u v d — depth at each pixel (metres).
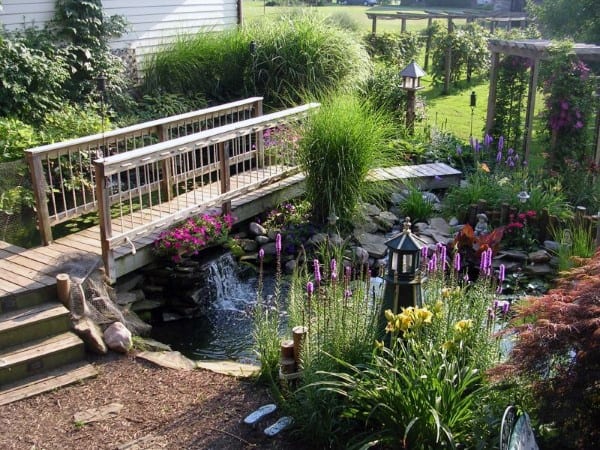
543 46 8.45
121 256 5.73
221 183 6.80
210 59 10.71
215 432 3.86
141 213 5.89
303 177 7.86
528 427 3.04
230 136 6.71
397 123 10.05
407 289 3.95
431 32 18.00
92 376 4.53
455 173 8.49
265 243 7.04
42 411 4.12
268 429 3.82
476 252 6.67
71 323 4.87
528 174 8.14
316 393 3.64
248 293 6.46
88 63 9.79
